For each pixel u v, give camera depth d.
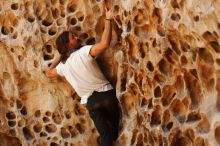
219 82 4.29
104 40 4.97
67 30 5.53
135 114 5.18
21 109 5.96
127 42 5.03
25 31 5.67
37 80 5.80
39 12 5.64
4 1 5.73
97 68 5.10
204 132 4.45
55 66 5.45
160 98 4.86
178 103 4.74
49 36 5.61
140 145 5.18
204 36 4.17
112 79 5.38
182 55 4.56
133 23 4.88
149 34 4.82
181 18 4.33
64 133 5.84
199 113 4.52
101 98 5.14
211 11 3.99
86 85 5.12
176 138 4.76
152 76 4.88
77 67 5.07
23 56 5.75
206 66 4.37
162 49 4.68
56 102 5.79
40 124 5.90
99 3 5.34
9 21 5.75
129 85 5.14
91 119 5.69
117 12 5.09
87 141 5.74
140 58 4.95
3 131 6.04
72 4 5.50
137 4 4.77
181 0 4.26
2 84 5.96
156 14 4.62
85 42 5.51
